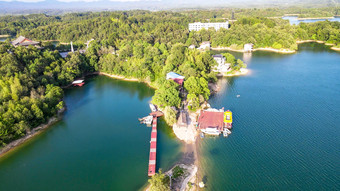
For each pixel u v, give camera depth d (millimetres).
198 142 109938
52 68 189375
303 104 143125
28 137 119062
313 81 181875
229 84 181000
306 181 84562
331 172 88125
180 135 116438
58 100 149750
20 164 100438
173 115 126250
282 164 93250
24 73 162000
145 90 181500
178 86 150875
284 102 146625
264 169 91125
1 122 110438
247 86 175625
